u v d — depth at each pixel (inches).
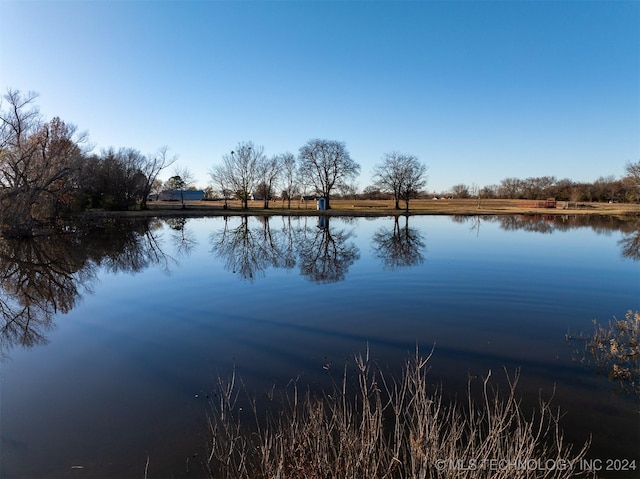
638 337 309.3
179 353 301.9
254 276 582.6
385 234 1117.1
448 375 253.9
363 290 489.4
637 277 546.6
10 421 207.6
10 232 988.6
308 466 148.1
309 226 1405.0
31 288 527.8
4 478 162.2
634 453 171.5
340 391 233.5
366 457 142.0
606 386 233.6
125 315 404.5
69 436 192.7
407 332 339.9
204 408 217.6
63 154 1284.4
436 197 3801.7
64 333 352.8
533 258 698.8
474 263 655.8
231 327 360.5
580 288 489.1
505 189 3523.6
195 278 576.1
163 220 1656.0
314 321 374.6
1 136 1097.4
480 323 360.8
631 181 2395.4
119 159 1948.8
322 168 2240.4
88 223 1430.9
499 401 217.0
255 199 3368.6
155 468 166.4
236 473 156.6
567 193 2982.3
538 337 321.4
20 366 281.3
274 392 234.7
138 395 235.3
